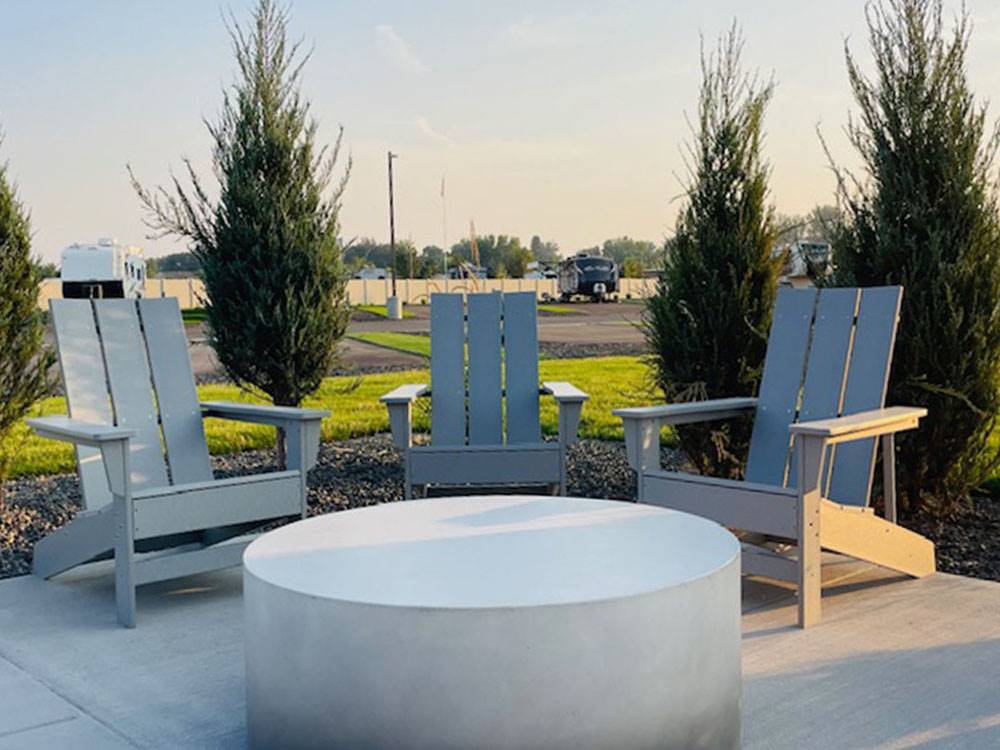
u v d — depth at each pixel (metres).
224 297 5.44
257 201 5.36
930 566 3.54
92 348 3.83
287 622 1.97
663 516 2.69
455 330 4.69
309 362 5.52
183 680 2.67
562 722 1.85
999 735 2.21
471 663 1.83
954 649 2.78
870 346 3.60
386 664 1.86
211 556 3.33
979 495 4.92
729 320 4.69
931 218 4.25
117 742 2.28
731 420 4.75
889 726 2.27
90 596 3.48
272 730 2.04
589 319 25.52
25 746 2.26
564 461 4.17
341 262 5.62
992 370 4.22
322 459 6.04
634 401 8.02
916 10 4.28
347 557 2.24
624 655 1.89
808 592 3.02
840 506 3.14
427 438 6.76
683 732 1.97
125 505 3.10
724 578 2.09
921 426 4.21
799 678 2.58
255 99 5.42
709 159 4.77
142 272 22.89
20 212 4.61
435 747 1.85
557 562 2.17
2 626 3.15
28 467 5.85
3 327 4.51
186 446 3.99
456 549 2.31
